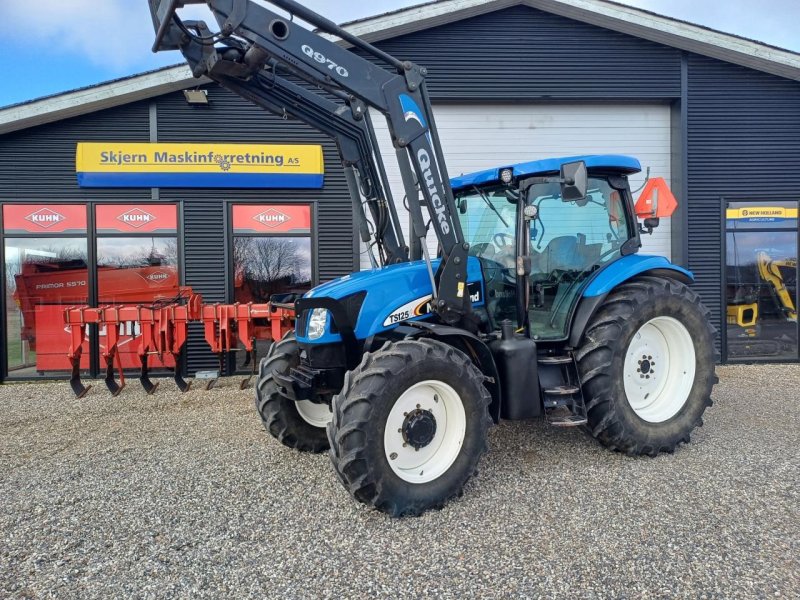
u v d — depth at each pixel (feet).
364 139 13.50
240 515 9.71
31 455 13.33
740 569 7.61
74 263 23.72
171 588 7.48
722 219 25.67
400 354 9.61
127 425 16.03
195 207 23.90
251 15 9.47
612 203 13.34
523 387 11.03
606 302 12.33
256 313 20.47
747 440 13.47
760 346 25.93
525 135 25.89
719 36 24.07
